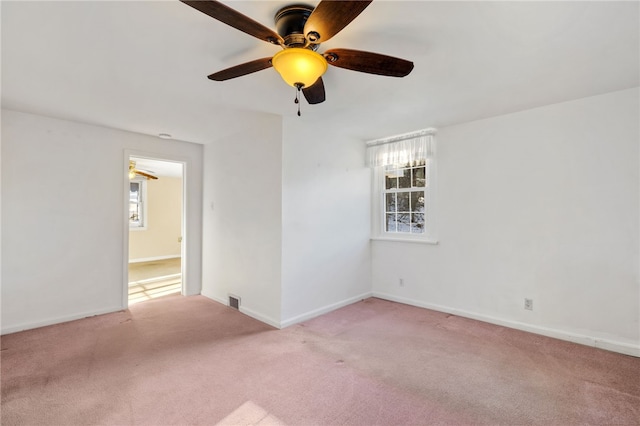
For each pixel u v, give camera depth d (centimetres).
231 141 409
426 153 385
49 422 182
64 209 352
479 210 353
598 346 282
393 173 440
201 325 340
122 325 339
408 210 423
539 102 299
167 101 290
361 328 330
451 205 375
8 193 320
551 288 308
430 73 234
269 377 232
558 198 304
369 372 239
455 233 372
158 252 834
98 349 279
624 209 272
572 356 265
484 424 182
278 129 338
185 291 461
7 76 237
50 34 181
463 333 315
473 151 357
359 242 435
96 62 215
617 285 276
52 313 343
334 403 201
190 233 462
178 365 250
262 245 357
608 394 211
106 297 380
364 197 446
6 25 171
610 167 278
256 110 315
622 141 273
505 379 229
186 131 394
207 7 126
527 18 167
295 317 346
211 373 238
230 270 408
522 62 218
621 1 153
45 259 340
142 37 185
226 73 186
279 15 162
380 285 446
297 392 213
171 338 304
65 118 343
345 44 195
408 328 329
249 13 163
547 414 191
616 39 188
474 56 209
